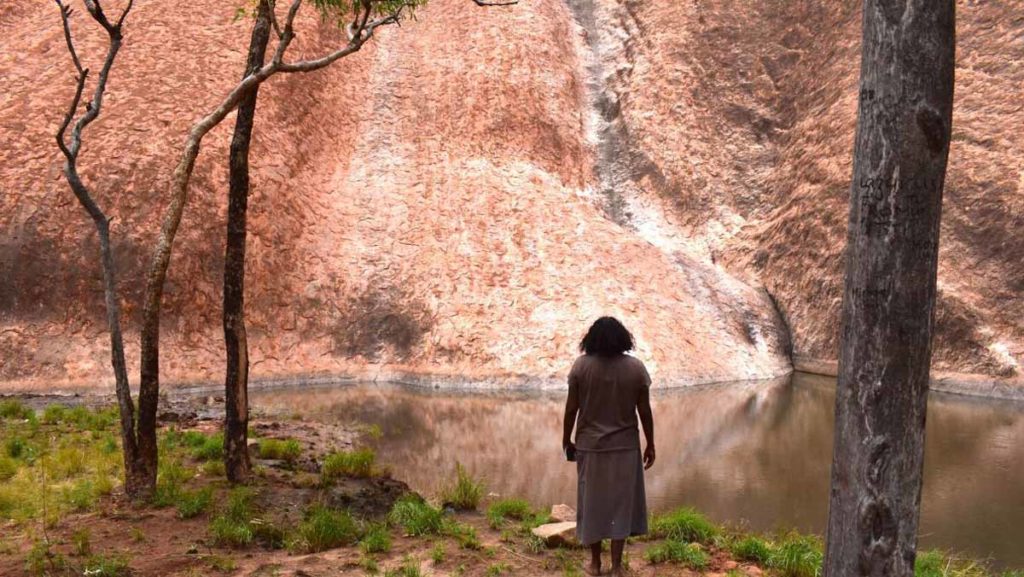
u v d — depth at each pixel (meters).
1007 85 27.11
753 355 27.59
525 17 38.88
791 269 29.98
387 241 29.33
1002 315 23.48
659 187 34.78
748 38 37.88
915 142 2.81
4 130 27.08
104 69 8.92
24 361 22.81
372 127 33.56
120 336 8.34
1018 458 14.47
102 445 11.51
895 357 2.85
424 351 26.00
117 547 6.62
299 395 22.62
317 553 6.62
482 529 7.71
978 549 9.31
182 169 8.34
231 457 9.10
